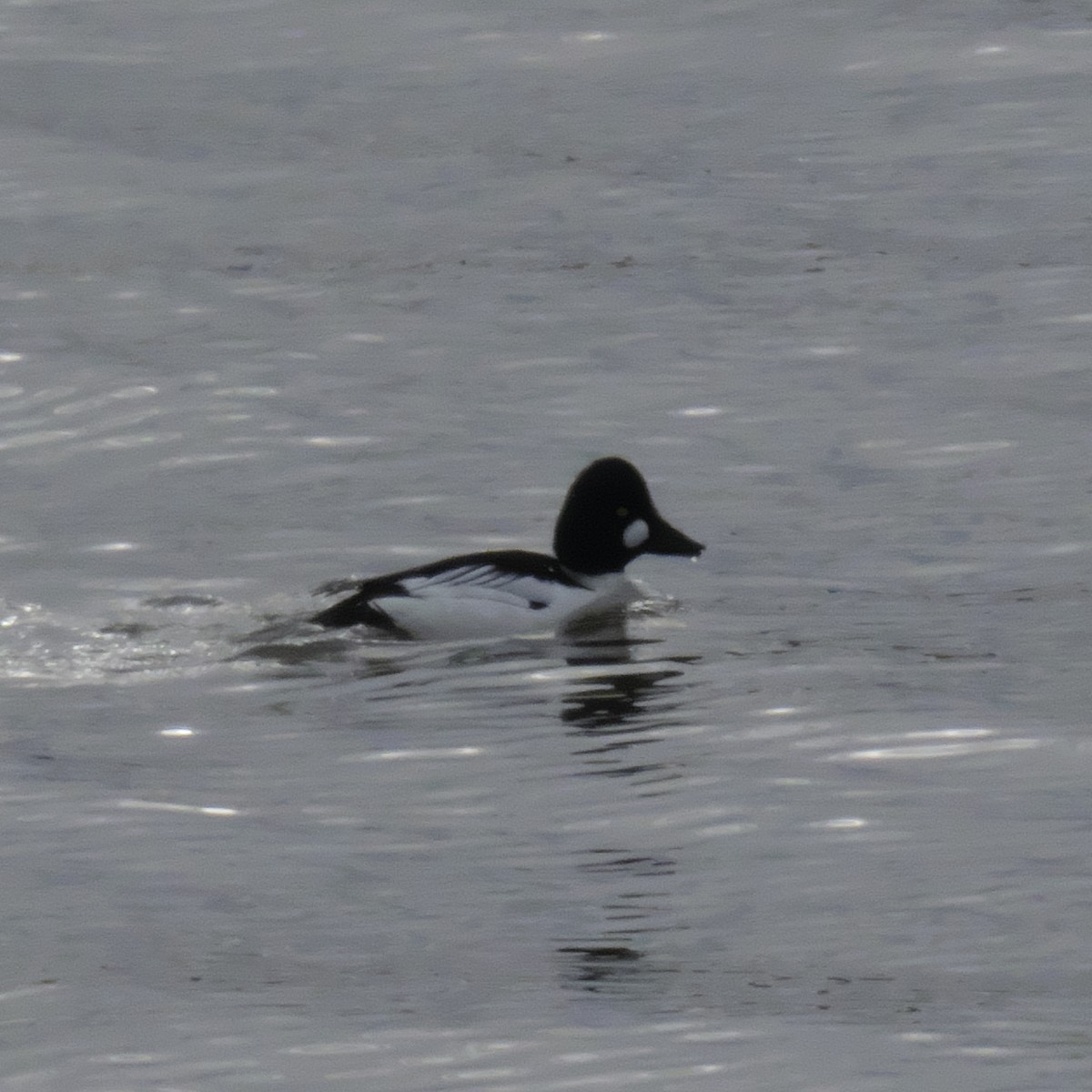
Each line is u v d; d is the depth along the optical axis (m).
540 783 10.57
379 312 21.84
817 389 19.02
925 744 10.94
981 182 26.11
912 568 14.53
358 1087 7.22
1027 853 9.35
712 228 24.73
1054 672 12.15
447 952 8.43
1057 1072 7.20
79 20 36.94
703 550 14.66
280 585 14.46
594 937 8.55
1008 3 35.12
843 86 31.00
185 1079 7.32
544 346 20.56
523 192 26.58
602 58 33.28
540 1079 7.24
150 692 12.31
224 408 18.70
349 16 36.62
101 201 26.62
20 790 10.51
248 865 9.47
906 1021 7.65
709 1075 7.24
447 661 12.88
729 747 11.03
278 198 26.70
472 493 16.48
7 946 8.55
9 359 20.19
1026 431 17.59
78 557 14.99
